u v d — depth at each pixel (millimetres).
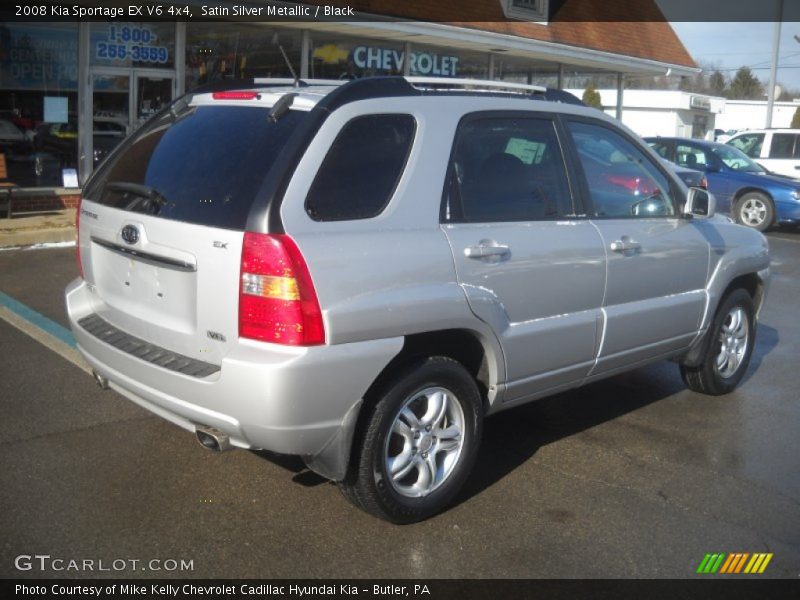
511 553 3742
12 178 12172
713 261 5500
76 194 12461
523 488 4398
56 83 12461
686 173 13102
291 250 3346
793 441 5199
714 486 4508
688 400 5926
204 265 3480
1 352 6109
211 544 3699
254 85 4262
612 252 4660
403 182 3783
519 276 4152
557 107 4629
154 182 3887
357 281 3502
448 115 4023
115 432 4824
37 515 3861
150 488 4176
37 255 9609
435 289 3766
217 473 4371
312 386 3385
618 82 21938
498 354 4121
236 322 3406
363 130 3707
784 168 17312
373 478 3713
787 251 13094
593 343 4641
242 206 3463
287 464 4508
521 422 5371
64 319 7012
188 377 3506
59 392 5379
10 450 4523
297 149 3492
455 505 4176
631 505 4250
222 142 3779
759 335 7938
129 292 3943
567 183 4570
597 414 5574
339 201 3566
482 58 17844
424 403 3953
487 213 4113
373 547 3738
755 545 3895
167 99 13531
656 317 5047
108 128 13047
